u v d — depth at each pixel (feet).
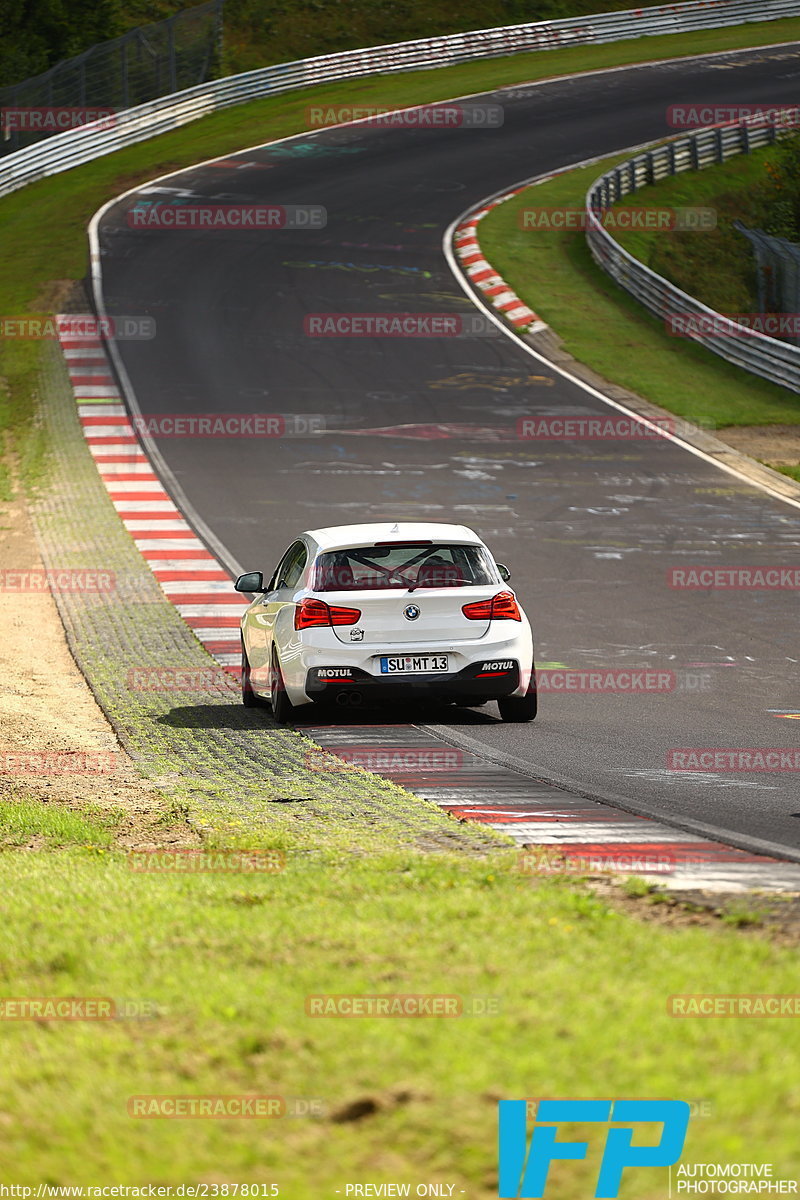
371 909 65.16
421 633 131.95
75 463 316.81
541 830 89.81
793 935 60.08
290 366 401.70
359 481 301.02
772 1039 45.37
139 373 393.70
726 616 199.41
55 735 136.36
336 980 53.31
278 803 102.06
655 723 137.28
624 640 184.44
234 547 251.19
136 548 250.78
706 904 66.44
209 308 454.40
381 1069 44.32
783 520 274.16
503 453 327.26
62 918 66.33
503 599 134.72
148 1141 40.75
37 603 215.31
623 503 286.05
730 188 621.72
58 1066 46.50
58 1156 40.27
